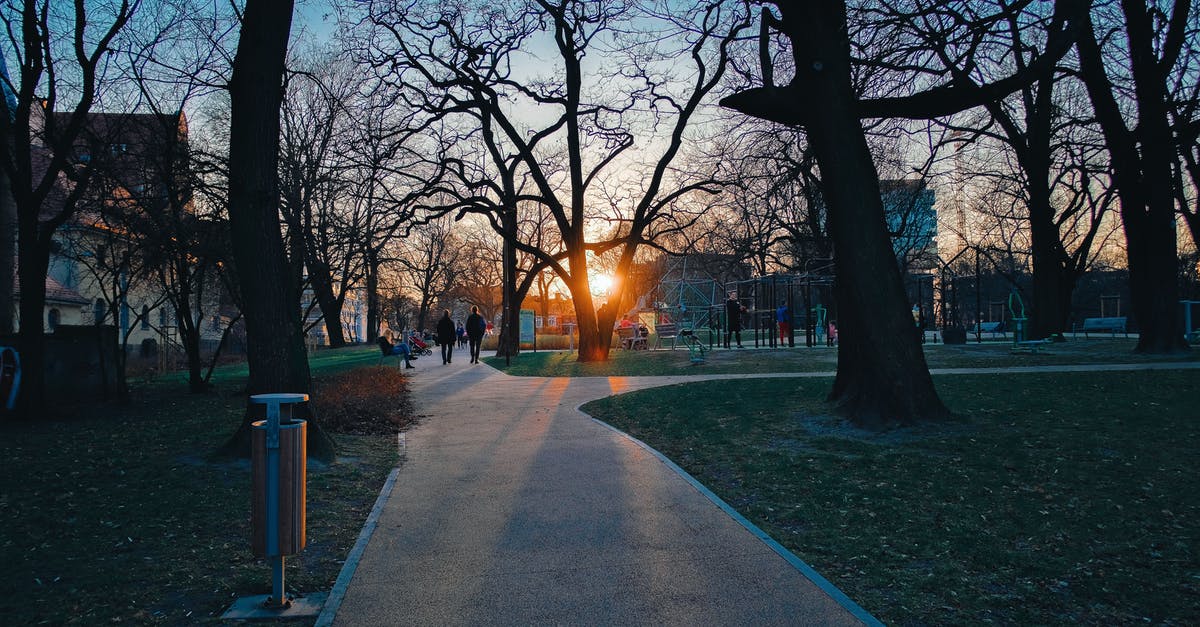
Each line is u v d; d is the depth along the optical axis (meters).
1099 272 55.47
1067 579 4.95
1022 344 24.61
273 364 8.59
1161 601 4.59
